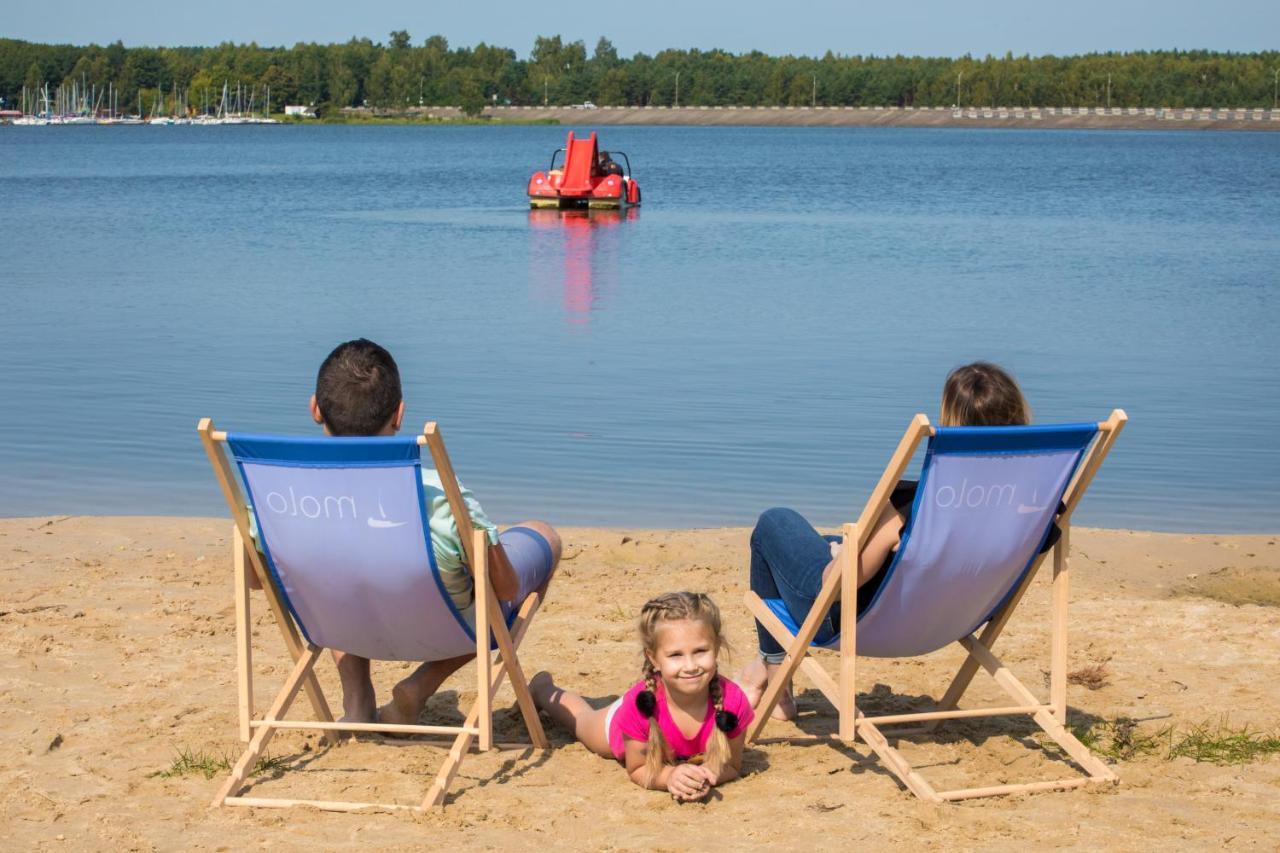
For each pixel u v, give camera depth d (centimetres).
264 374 1273
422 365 1328
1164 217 3334
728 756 434
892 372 1297
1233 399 1177
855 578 426
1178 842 390
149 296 1822
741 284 1983
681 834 399
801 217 3384
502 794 431
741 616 645
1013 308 1722
